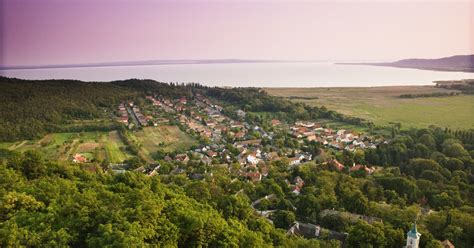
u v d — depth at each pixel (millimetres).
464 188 147875
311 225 113625
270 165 192375
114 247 56375
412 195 140250
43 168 104562
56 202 71500
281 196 142250
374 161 191125
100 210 67938
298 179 163750
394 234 93188
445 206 129000
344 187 144875
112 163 195000
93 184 88250
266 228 95250
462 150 187000
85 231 63500
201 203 97625
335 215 117750
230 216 99750
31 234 58531
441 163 174250
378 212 120250
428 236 92812
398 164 185875
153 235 63344
